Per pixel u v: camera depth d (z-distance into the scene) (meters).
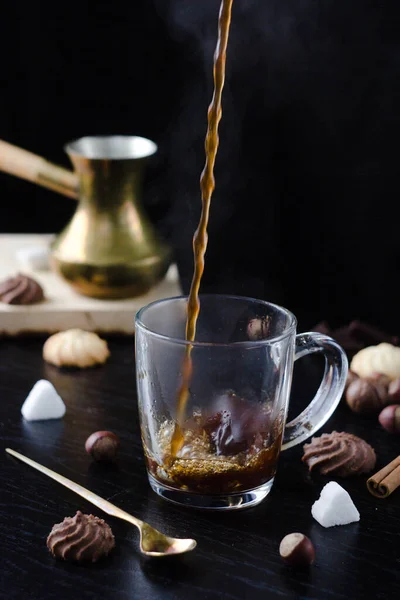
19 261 2.29
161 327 1.39
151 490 1.41
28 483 1.42
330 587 1.19
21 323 2.01
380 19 2.53
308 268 2.80
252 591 1.17
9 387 1.77
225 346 1.27
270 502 1.39
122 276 2.03
